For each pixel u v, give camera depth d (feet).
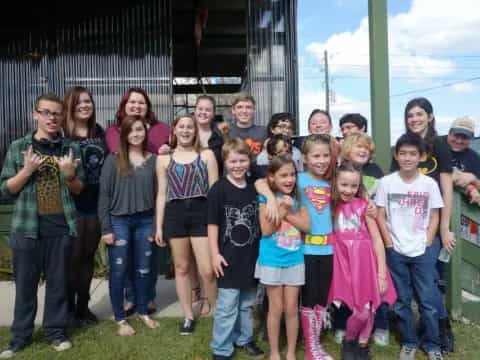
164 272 17.88
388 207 10.75
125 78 20.84
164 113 20.86
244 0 24.06
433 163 11.27
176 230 11.58
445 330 10.92
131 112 12.99
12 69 20.54
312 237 10.35
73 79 20.75
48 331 11.07
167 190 11.78
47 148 10.99
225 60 33.27
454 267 12.76
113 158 11.89
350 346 10.40
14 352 10.80
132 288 13.37
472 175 12.36
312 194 10.45
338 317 11.42
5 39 20.52
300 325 11.89
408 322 10.67
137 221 12.09
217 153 12.66
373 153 12.51
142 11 20.85
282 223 10.09
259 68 20.44
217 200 10.43
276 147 11.49
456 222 12.68
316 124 12.71
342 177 10.34
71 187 11.10
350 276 10.21
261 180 10.67
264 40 20.44
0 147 20.38
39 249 10.95
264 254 10.18
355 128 12.66
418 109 11.25
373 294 10.13
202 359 10.54
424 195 10.58
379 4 13.16
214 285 11.64
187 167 11.55
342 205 10.48
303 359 10.57
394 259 10.70
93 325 12.56
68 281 11.73
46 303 11.10
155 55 20.89
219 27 28.09
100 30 20.80
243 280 10.32
